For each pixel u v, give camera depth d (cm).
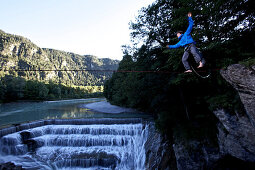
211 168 704
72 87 11456
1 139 1252
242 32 685
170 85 1205
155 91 1416
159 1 1309
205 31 751
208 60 770
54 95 8669
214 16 686
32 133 1426
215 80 827
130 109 2917
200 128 842
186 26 1012
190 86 1117
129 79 2242
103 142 1377
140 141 1371
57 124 1683
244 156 560
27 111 3027
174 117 1089
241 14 652
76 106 4147
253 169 591
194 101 1108
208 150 708
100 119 1669
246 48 671
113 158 1137
